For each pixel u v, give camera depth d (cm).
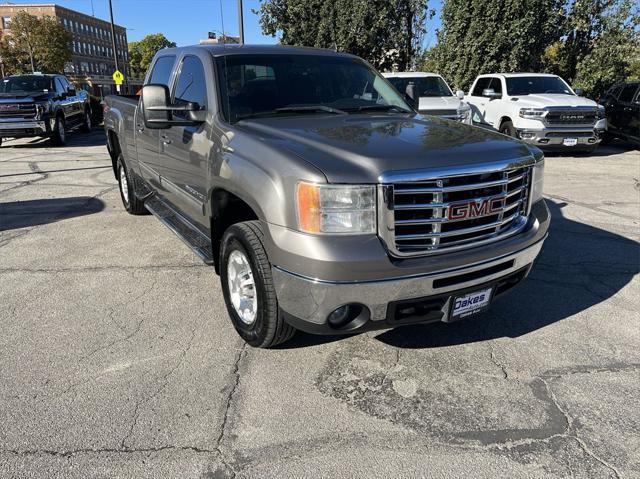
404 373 311
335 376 308
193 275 461
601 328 365
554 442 252
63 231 595
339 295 259
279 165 275
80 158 1198
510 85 1258
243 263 323
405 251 268
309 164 264
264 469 235
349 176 256
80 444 249
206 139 364
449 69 1762
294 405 280
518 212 319
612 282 446
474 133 330
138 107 535
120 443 250
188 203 420
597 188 828
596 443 251
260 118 359
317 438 255
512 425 265
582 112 1110
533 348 339
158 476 230
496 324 372
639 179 904
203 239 411
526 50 1619
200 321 375
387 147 280
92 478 228
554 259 503
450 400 285
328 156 272
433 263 269
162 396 287
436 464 238
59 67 5809
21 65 5634
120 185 682
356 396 289
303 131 318
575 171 987
